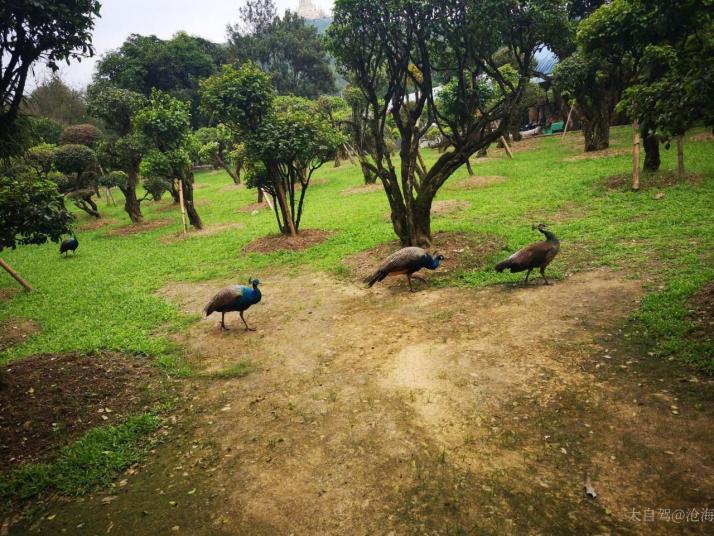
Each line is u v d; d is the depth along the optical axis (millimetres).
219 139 34938
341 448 4871
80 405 6125
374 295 9555
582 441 4465
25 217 6668
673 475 3900
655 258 8562
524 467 4254
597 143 22828
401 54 11164
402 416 5277
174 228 22000
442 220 14602
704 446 4141
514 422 4891
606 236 10328
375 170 11711
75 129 29812
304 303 9719
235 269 13297
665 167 15633
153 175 19703
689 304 6477
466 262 10266
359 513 3984
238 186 34781
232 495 4387
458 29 10141
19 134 6777
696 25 6164
